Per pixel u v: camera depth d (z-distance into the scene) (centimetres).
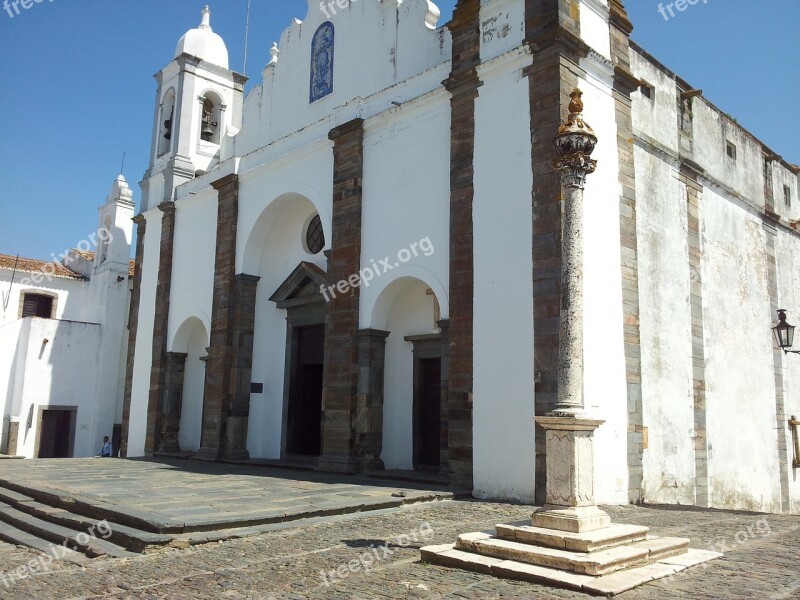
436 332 1440
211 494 1062
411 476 1299
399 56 1584
